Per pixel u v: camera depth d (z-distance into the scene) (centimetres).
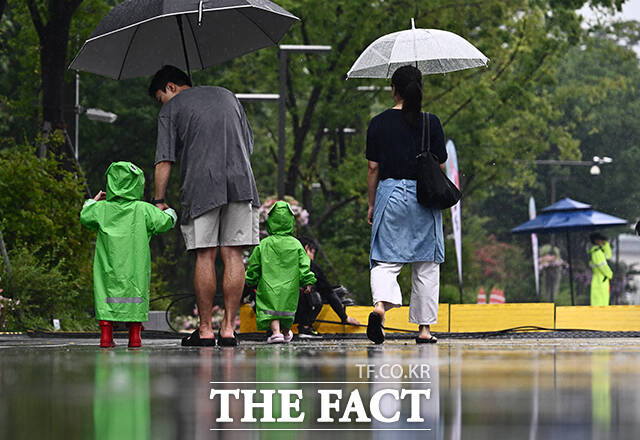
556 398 603
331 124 6334
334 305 2353
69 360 1019
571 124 9169
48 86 3844
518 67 7056
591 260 5475
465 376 781
